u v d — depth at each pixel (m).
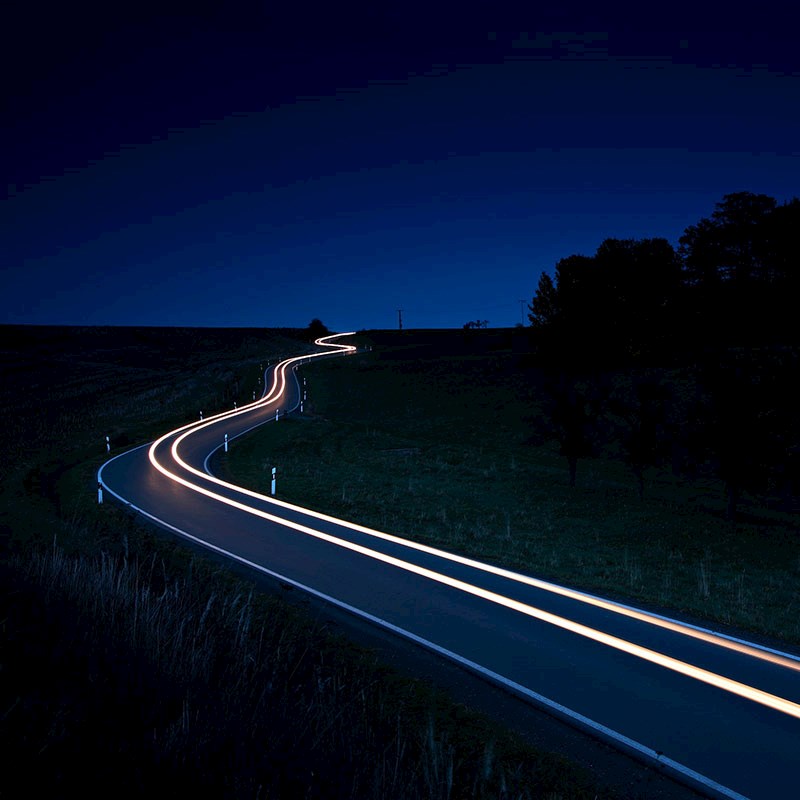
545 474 28.47
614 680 7.36
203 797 3.79
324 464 29.95
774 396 19.41
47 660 5.12
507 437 39.62
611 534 18.41
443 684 7.20
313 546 14.28
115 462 28.30
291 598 10.30
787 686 7.27
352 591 10.87
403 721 6.23
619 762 5.62
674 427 22.81
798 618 10.80
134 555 12.19
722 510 22.30
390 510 20.44
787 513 22.55
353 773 4.68
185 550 13.30
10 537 11.29
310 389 64.12
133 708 4.68
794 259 49.97
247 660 6.77
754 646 8.65
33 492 20.98
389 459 31.73
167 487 22.42
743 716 6.49
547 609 10.15
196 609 8.45
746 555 16.28
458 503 22.27
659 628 9.32
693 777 5.38
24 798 3.31
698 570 14.64
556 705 6.71
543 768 5.46
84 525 15.11
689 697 6.92
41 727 4.03
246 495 21.44
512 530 18.50
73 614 6.30
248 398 58.88
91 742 4.04
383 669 7.55
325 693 6.49
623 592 11.50
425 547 14.77
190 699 5.02
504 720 6.38
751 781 5.33
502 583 11.73
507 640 8.64
